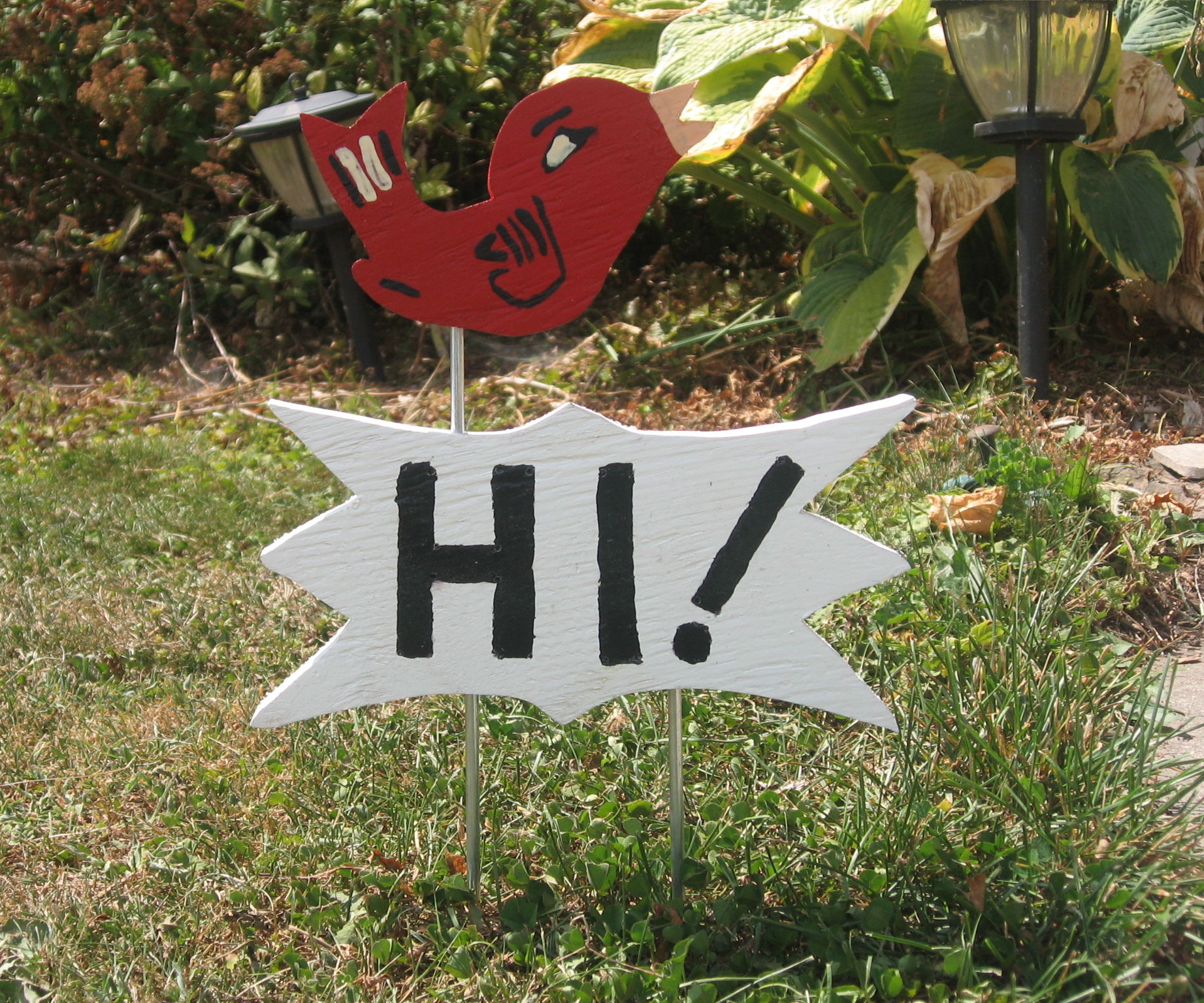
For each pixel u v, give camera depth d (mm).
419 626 2439
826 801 2855
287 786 3008
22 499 4945
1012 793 2566
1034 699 2893
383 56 6879
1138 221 5012
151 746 3186
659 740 3150
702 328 6102
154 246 7695
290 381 6562
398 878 2656
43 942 2506
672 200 6980
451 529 2412
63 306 7543
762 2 5539
